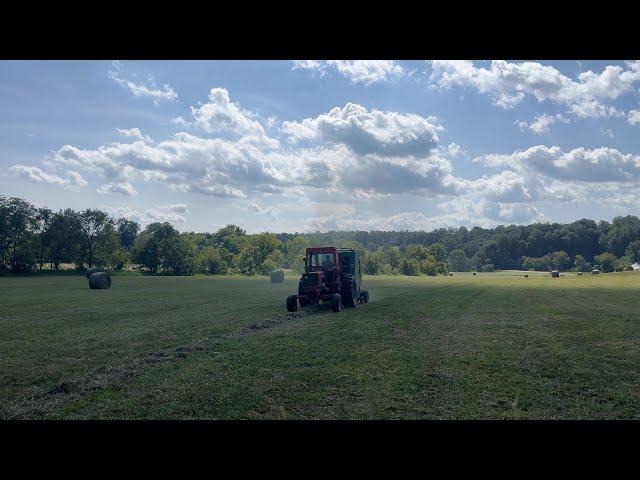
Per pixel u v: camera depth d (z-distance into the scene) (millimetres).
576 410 7176
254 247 98938
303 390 8195
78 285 46875
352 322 17047
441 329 15227
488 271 147125
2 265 84688
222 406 7422
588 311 20719
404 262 107438
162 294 33750
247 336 14164
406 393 7992
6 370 10023
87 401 7781
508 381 8695
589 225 156125
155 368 10047
